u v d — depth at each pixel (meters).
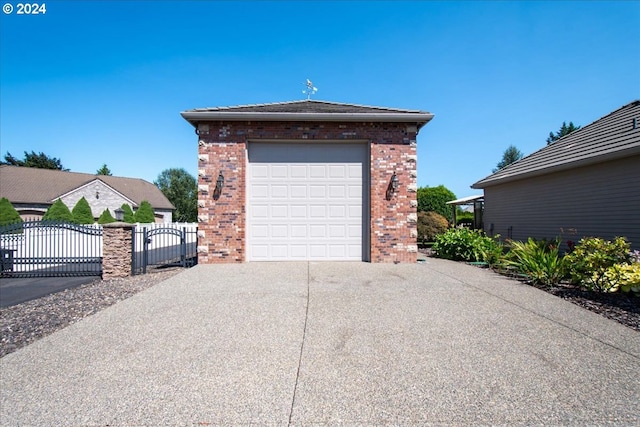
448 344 3.80
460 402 2.66
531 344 3.80
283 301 5.54
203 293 6.08
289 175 9.53
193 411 2.56
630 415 2.49
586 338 3.98
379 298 5.71
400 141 9.50
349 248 9.57
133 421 2.44
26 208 29.22
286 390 2.85
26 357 3.53
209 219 9.18
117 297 6.40
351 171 9.62
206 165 9.23
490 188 16.12
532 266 7.11
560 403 2.64
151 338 4.04
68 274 9.68
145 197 39.19
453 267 8.89
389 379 3.03
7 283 8.56
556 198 11.92
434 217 16.19
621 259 6.41
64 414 2.52
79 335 4.14
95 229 10.45
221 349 3.70
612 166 9.76
